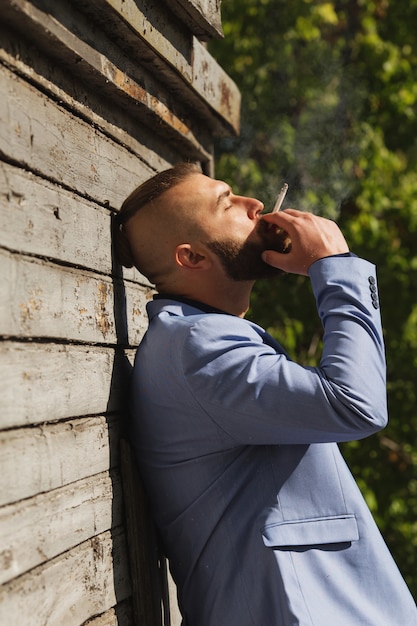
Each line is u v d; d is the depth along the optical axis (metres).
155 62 2.21
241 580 1.94
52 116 1.78
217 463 1.99
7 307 1.50
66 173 1.82
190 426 1.98
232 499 1.97
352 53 7.50
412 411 6.87
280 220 2.12
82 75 1.92
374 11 7.66
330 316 2.01
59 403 1.71
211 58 2.72
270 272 2.16
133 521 2.06
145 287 2.42
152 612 2.11
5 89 1.56
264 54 7.09
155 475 2.10
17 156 1.58
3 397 1.47
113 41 2.02
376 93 7.41
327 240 2.10
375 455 6.82
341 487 2.01
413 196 7.29
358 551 1.98
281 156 7.06
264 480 1.97
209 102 2.68
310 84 7.16
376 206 7.10
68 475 1.74
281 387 1.88
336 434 1.91
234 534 1.96
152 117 2.37
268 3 7.08
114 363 2.09
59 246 1.76
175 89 2.46
